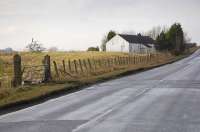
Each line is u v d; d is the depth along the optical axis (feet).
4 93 65.05
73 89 75.97
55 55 217.36
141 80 93.61
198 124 37.45
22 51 241.96
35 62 156.35
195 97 58.95
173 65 174.50
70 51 281.74
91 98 60.85
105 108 49.67
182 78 96.84
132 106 50.70
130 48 408.87
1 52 223.71
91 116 43.70
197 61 217.77
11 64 138.72
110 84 84.99
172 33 386.32
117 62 175.22
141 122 38.99
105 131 34.91
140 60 203.62
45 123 39.91
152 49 433.48
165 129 35.22
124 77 106.32
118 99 58.54
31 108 51.85
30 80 83.66
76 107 51.39
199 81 87.40
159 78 98.37
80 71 115.55
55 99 60.95
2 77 92.27
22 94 64.34
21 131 35.94
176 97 59.11
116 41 417.69
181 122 38.52
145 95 62.59
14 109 51.72
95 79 93.97
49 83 83.10
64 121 40.81
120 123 38.70
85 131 35.12
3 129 37.32
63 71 107.45
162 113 44.42
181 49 400.06
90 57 204.95
